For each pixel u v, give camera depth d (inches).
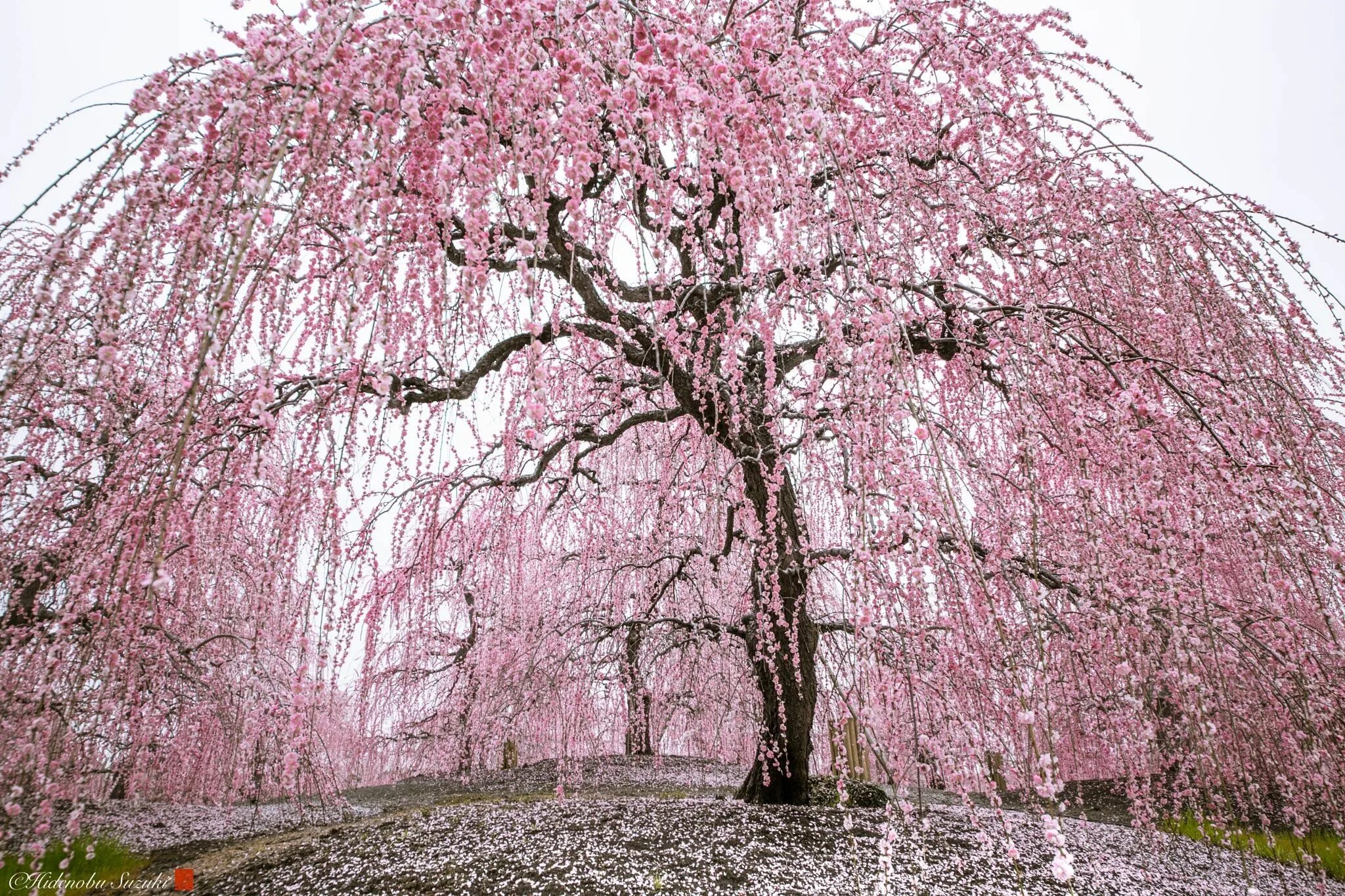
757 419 180.4
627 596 272.8
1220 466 107.2
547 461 222.8
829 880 147.6
